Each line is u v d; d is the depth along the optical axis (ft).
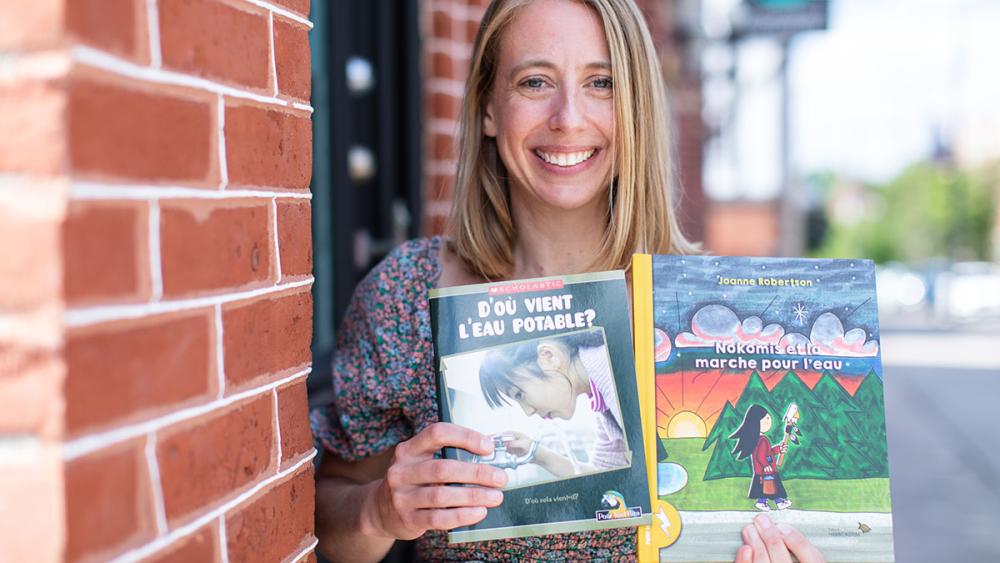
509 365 4.20
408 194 10.21
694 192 42.37
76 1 2.24
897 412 29.66
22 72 2.23
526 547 4.70
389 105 10.03
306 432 3.69
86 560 2.31
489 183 5.41
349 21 9.50
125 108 2.45
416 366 5.06
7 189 2.24
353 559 4.84
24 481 2.24
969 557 15.44
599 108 4.98
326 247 9.12
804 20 25.34
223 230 2.98
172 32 2.67
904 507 18.62
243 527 3.13
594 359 4.25
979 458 23.04
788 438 4.23
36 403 2.22
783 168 56.90
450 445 4.00
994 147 134.31
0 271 2.23
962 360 44.19
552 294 4.30
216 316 2.94
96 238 2.34
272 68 3.34
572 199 5.04
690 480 4.18
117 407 2.43
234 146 3.05
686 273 4.41
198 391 2.83
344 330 5.28
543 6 4.98
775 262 4.43
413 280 5.21
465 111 5.49
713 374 4.30
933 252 169.89
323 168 9.04
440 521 3.90
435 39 10.61
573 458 4.11
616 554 4.73
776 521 4.13
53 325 2.22
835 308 4.40
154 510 2.59
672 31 34.50
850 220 185.88
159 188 2.61
